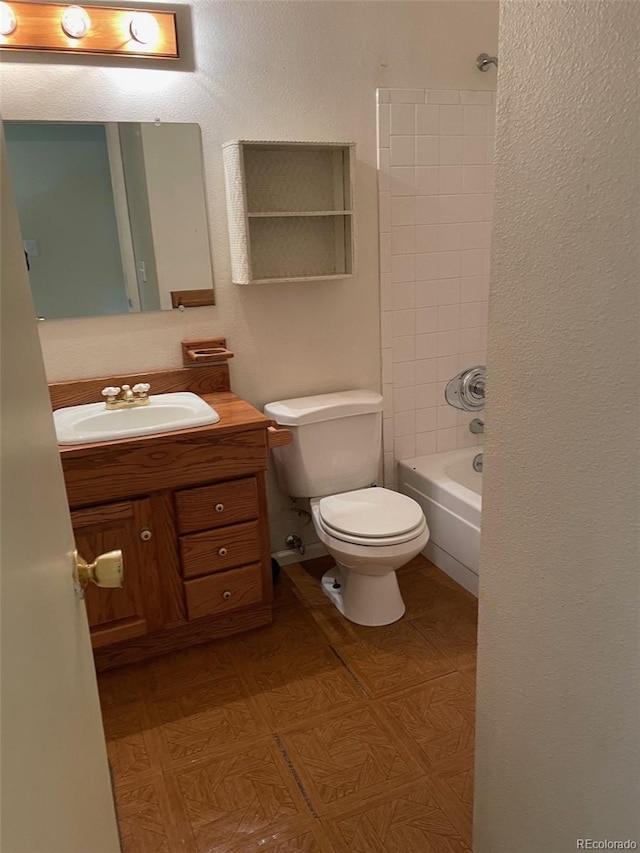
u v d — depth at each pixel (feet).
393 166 8.48
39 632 2.27
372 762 5.68
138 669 7.11
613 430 2.60
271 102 7.73
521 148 2.87
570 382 2.79
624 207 2.40
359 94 8.12
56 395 7.43
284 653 7.27
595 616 2.86
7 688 1.79
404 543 7.14
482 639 3.73
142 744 6.00
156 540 6.88
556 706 3.21
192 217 7.68
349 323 8.82
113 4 6.82
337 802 5.28
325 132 8.07
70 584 3.02
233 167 7.39
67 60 6.81
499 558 3.47
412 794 5.32
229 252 7.94
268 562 7.54
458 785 5.40
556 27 2.59
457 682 6.67
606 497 2.69
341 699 6.49
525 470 3.16
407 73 8.28
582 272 2.64
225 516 7.13
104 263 7.43
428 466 9.39
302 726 6.15
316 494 8.27
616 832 2.93
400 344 9.20
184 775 5.62
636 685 2.69
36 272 7.18
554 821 3.37
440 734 5.97
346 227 8.18
